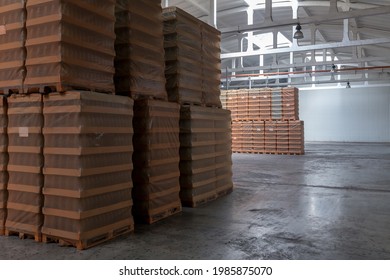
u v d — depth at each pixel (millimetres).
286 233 4152
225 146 6516
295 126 14430
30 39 3674
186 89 5445
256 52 13031
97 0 3875
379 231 4230
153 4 4730
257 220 4730
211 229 4312
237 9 14227
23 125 3836
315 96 25453
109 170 3830
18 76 3811
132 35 4398
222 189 6367
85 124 3533
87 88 3791
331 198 6137
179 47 5223
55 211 3660
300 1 13672
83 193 3529
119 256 3406
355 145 21172
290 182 7840
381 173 9195
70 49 3611
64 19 3506
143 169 4547
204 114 5703
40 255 3426
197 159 5527
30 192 3812
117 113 3926
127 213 4152
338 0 12781
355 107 24391
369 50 19156
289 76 21344
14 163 3916
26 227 3852
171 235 4074
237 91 15453
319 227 4398
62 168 3604
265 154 14805
